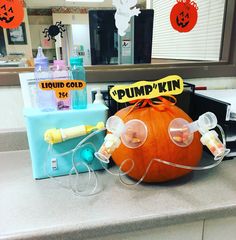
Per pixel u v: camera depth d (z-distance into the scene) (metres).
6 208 0.59
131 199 0.62
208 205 0.59
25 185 0.70
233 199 0.61
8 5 0.88
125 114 0.68
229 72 1.13
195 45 1.32
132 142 0.64
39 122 0.69
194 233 0.61
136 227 0.55
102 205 0.59
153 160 0.64
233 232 0.64
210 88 1.14
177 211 0.57
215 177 0.73
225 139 0.78
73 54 0.98
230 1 1.10
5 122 0.96
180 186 0.68
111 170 0.78
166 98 0.76
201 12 1.21
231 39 1.14
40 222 0.53
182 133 0.65
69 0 2.83
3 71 0.92
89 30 1.04
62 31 1.09
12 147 0.94
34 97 0.78
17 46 1.16
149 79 1.03
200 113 0.90
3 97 0.93
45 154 0.72
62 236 0.52
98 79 0.98
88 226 0.52
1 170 0.79
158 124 0.64
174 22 1.09
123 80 1.00
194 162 0.68
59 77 0.74
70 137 0.71
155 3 1.40
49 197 0.64
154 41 1.43
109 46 1.07
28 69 0.93
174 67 1.06
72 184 0.70
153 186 0.68
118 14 1.02
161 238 0.59
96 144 0.75
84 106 0.76
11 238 0.50
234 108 0.77
